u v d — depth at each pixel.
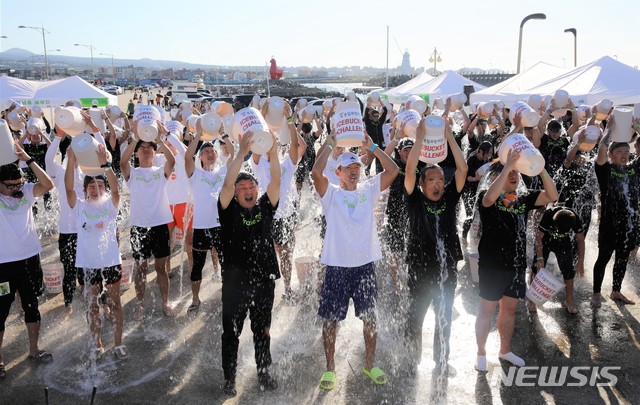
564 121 9.66
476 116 8.73
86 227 4.30
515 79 12.51
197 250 5.16
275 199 3.76
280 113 4.70
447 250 3.99
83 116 5.02
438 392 3.82
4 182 3.99
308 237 7.76
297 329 4.90
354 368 4.18
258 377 3.90
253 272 3.68
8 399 3.79
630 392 3.80
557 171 6.28
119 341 4.40
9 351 4.52
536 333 4.71
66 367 4.25
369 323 3.91
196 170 5.13
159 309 5.36
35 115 10.45
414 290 4.07
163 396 3.82
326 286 3.87
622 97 9.83
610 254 5.14
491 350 4.43
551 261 6.57
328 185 3.87
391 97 17.44
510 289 4.00
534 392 3.81
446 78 15.98
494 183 3.82
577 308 5.21
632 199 5.04
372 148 3.89
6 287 4.04
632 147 7.08
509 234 3.91
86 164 4.17
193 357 4.38
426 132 3.89
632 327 4.80
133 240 5.05
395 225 5.18
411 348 4.25
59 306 5.47
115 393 3.87
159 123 5.05
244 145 3.55
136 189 4.97
